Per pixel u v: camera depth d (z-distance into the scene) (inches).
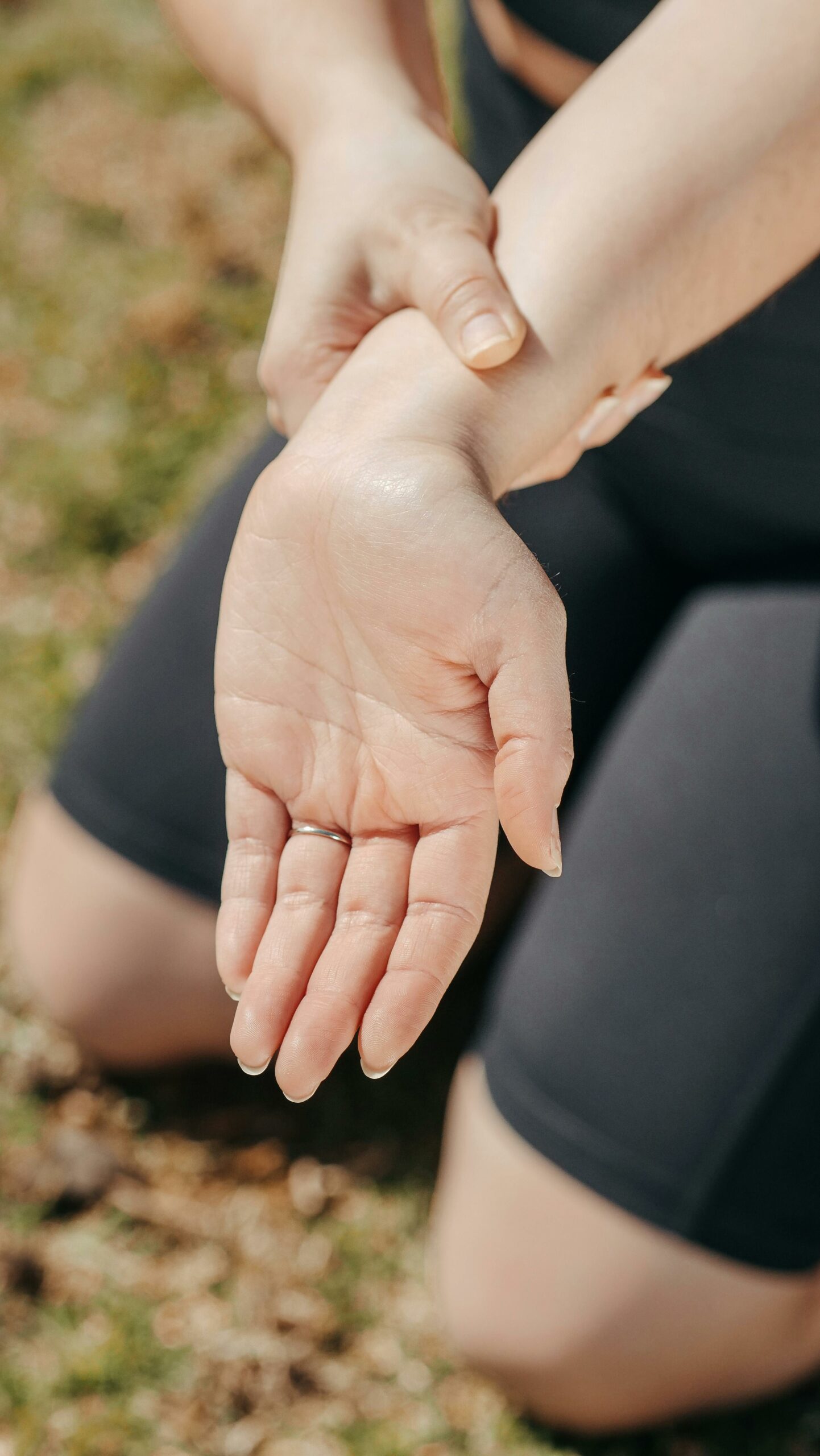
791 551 40.6
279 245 76.1
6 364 69.4
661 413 38.4
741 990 39.2
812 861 39.3
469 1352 41.3
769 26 31.9
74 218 77.4
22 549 62.0
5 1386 41.9
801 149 32.1
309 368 34.7
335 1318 43.1
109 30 89.8
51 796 44.8
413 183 33.9
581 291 32.7
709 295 33.3
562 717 30.3
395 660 31.2
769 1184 39.0
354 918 31.4
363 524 31.3
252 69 36.5
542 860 30.2
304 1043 30.6
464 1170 41.5
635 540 42.0
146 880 43.1
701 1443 41.6
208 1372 42.3
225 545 43.0
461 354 32.5
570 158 32.9
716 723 40.6
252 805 32.4
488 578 30.7
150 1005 44.4
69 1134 46.0
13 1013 48.8
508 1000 41.4
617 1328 39.8
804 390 36.8
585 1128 39.8
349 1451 41.6
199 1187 45.5
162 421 67.2
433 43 37.0
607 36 36.0
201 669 42.9
